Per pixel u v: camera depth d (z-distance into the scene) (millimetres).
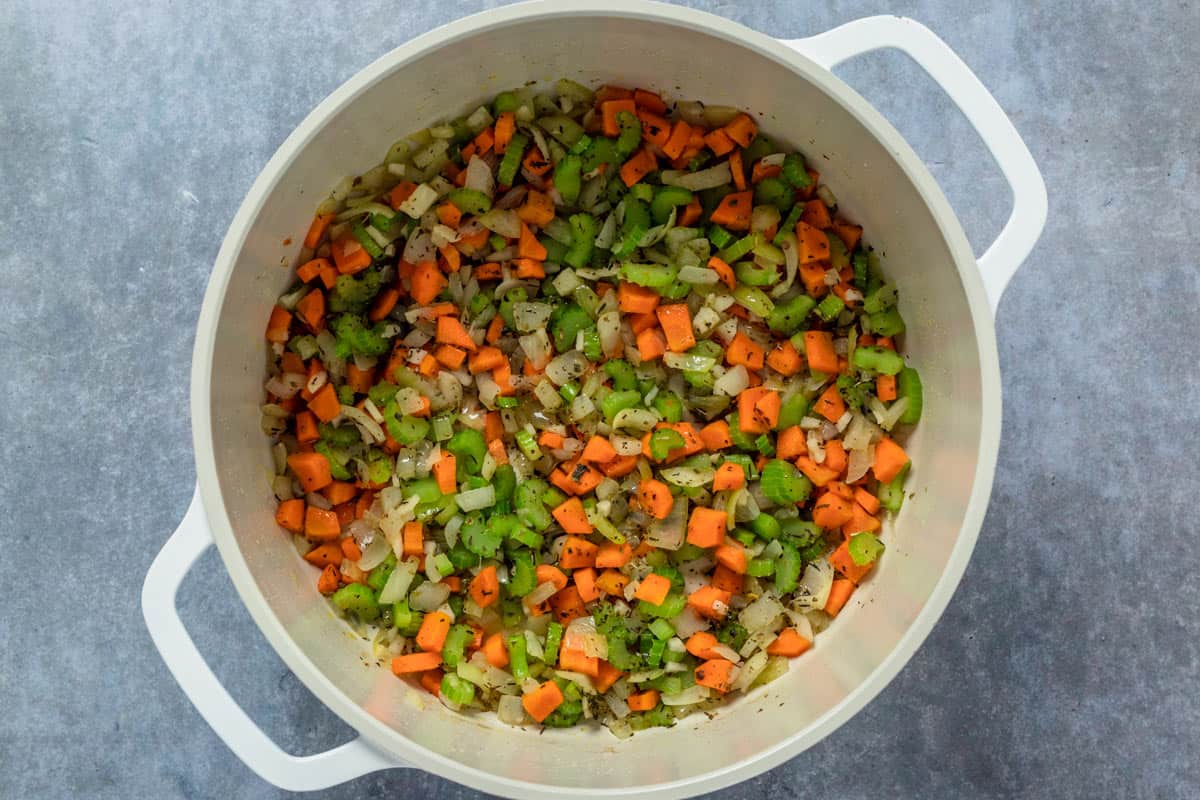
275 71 630
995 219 633
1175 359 637
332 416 580
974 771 635
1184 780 632
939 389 562
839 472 586
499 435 595
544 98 570
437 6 629
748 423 581
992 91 639
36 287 636
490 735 572
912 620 538
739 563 578
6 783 634
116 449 635
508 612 588
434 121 564
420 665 575
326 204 562
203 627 630
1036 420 638
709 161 585
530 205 584
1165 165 640
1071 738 634
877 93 634
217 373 528
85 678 634
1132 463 638
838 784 635
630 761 568
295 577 573
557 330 590
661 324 586
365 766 533
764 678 587
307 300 571
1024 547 637
